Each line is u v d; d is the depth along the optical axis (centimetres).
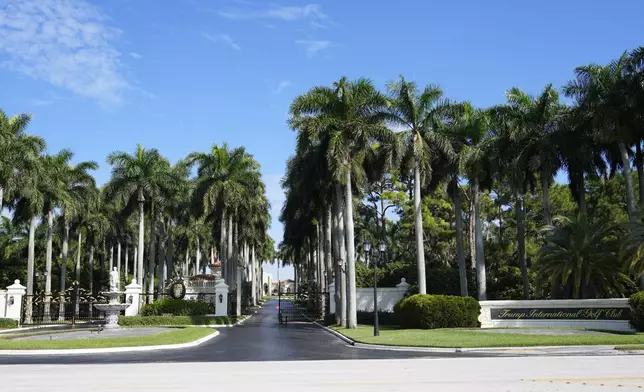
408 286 4312
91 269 6322
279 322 4472
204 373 1464
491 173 3916
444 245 5753
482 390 1108
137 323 3919
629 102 3183
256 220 6281
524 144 3747
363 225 6512
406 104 3588
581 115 3494
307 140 3488
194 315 4225
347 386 1187
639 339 2241
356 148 3497
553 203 5134
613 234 3475
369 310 4294
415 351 2133
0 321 3862
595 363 1612
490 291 4744
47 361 1833
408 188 6072
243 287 7038
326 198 4294
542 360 1725
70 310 5500
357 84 3588
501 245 5147
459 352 2062
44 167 4866
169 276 6297
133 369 1573
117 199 4869
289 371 1495
